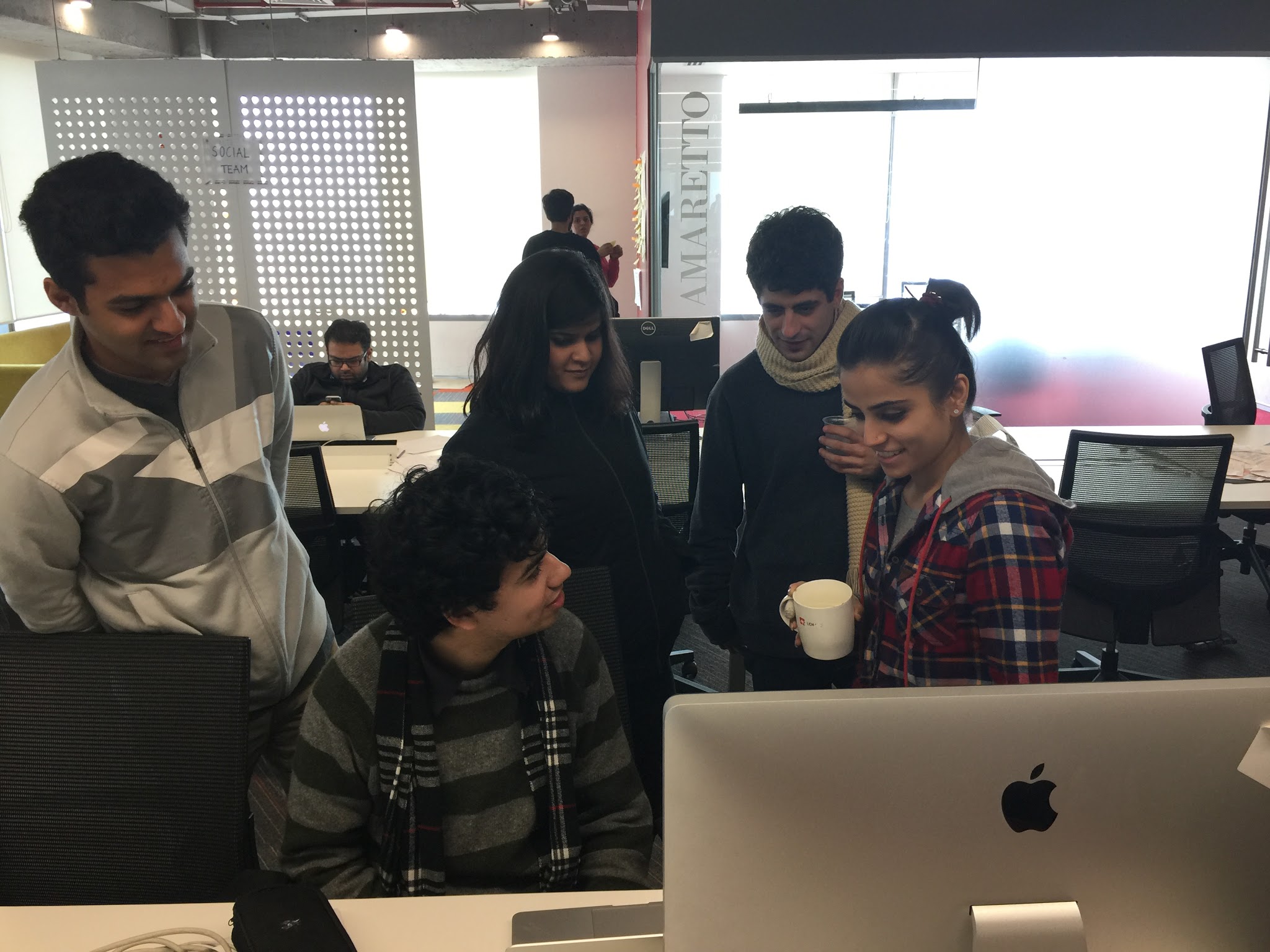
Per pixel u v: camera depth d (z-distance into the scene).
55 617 1.40
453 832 1.14
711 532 1.87
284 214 5.02
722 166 6.45
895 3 4.53
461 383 9.05
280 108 4.87
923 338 1.14
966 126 6.86
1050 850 0.74
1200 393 5.84
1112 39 4.59
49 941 1.02
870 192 7.66
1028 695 0.71
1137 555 2.63
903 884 0.74
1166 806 0.73
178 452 1.39
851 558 1.60
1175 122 5.54
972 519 1.12
